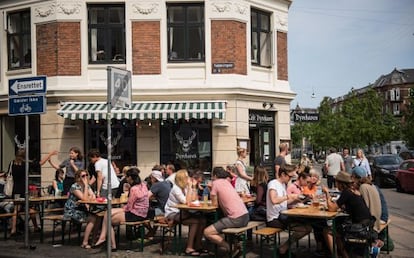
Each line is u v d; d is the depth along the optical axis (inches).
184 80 677.9
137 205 397.1
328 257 366.0
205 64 676.1
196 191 473.1
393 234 463.8
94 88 666.8
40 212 470.3
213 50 673.0
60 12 677.9
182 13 685.9
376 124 2219.5
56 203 542.6
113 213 397.1
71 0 677.3
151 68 675.4
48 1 683.4
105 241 402.3
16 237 463.5
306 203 423.5
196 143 671.1
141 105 649.6
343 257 349.4
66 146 670.5
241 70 682.2
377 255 354.9
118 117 625.6
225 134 663.8
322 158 3189.0
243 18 689.6
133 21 677.3
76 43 677.3
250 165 703.7
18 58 719.7
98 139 679.1
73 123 671.1
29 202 454.6
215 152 661.9
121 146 675.4
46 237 465.1
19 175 483.2
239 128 669.9
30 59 709.9
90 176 506.0
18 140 712.4
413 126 1808.6
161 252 384.2
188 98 669.9
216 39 673.0
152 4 675.4
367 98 2295.8
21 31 716.0
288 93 749.3
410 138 1823.3
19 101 412.5
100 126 678.5
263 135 727.1
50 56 681.6
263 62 740.7
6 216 444.5
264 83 729.0
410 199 798.5
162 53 674.2
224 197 359.9
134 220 395.9
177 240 434.9
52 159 670.5
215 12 673.6
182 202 389.4
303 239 450.3
